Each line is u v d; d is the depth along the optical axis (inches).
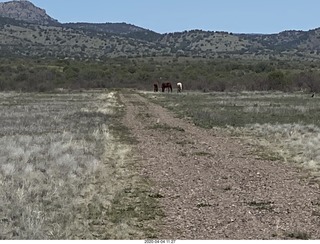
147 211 450.9
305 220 419.2
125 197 504.4
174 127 1213.1
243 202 482.6
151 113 1664.6
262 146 893.8
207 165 695.7
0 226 379.9
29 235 365.4
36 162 651.5
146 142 947.3
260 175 621.3
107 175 608.7
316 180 589.3
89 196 493.0
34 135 994.7
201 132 1127.6
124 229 394.9
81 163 658.8
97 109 1753.2
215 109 1784.0
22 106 1969.7
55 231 376.8
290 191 530.9
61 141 877.8
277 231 386.9
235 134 1082.1
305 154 773.3
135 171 648.4
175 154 800.3
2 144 824.9
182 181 586.2
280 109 1739.7
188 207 465.4
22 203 443.2
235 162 722.2
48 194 487.2
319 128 1128.2
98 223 410.9
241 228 396.2
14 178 556.4
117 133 1082.7
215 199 495.5
